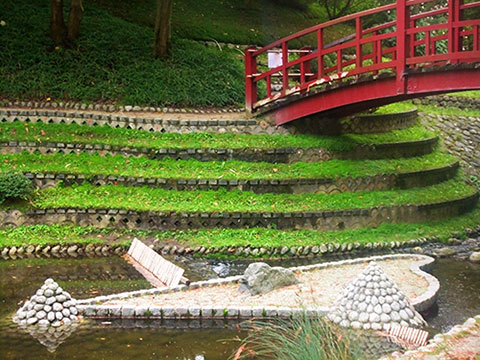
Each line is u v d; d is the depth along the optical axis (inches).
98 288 489.4
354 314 400.5
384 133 799.7
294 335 321.7
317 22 1199.6
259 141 727.1
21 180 619.8
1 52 827.4
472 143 906.7
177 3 1102.4
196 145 711.1
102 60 858.1
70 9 874.8
